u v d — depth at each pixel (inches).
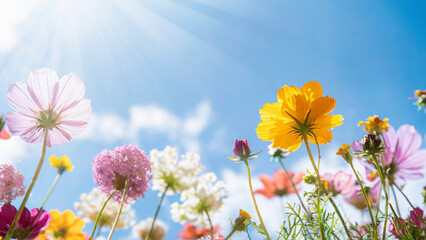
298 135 13.2
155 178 23.9
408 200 13.2
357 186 17.3
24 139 12.2
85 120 12.5
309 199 12.5
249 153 13.9
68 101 12.4
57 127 12.4
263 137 13.3
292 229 12.4
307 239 12.4
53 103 12.2
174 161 24.4
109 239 12.2
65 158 18.0
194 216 22.0
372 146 12.8
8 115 11.9
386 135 16.6
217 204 22.3
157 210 16.9
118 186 16.1
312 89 13.6
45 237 17.8
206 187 23.0
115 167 16.0
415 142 16.3
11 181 12.4
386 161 16.3
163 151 24.7
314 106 12.9
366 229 12.9
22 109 12.0
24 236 12.4
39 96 12.1
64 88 12.3
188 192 22.8
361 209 16.4
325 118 13.1
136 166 16.3
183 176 24.0
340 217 12.1
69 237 18.3
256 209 12.7
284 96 13.4
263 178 24.9
